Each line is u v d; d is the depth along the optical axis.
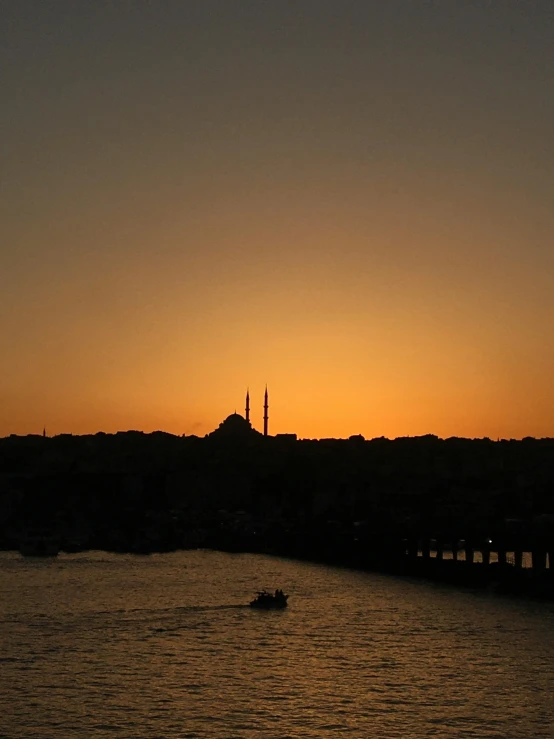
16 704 116.56
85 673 132.50
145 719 110.88
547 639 157.12
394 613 189.38
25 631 165.12
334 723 109.62
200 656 144.62
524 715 112.44
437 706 116.12
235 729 107.44
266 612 189.88
